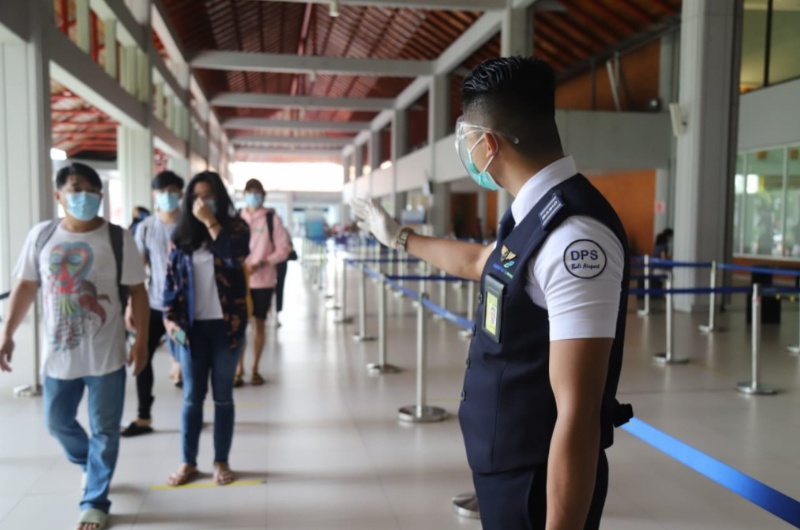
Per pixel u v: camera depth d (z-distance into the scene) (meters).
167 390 5.11
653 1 13.22
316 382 5.45
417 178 21.27
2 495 3.23
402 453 3.82
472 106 1.27
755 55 12.22
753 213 12.49
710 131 9.34
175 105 18.34
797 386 5.27
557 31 16.27
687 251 9.48
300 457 3.76
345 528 2.91
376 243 16.94
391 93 25.31
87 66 9.10
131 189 12.91
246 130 36.06
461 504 3.09
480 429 1.26
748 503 3.16
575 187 1.17
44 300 2.84
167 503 3.16
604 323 1.06
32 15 7.27
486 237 25.53
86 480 2.97
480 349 1.28
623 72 16.44
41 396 4.89
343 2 12.72
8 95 7.27
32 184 7.36
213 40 19.22
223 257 3.24
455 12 15.93
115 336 2.90
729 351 6.61
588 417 1.05
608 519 3.00
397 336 7.55
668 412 4.59
